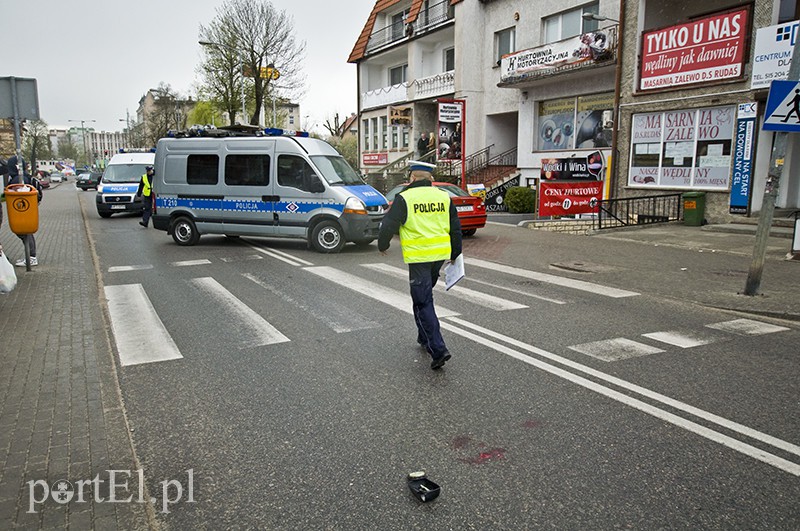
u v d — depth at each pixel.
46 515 3.02
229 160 12.87
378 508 3.14
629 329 6.59
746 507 3.13
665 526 2.97
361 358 5.57
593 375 5.10
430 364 5.39
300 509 3.14
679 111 16.59
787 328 6.71
